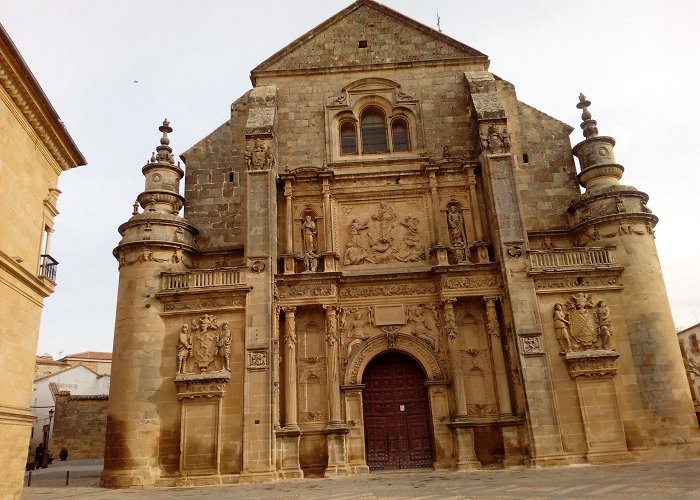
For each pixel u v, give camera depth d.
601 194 28.27
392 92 32.38
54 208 20.81
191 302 26.58
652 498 13.20
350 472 25.50
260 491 19.98
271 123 29.66
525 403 24.67
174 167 30.44
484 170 29.22
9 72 16.53
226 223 30.55
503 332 27.12
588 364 25.23
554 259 27.09
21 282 17.83
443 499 15.23
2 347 16.73
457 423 25.48
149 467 24.30
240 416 24.83
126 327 26.30
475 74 31.91
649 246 27.28
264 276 26.78
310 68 32.62
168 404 25.34
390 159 30.84
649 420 24.61
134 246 27.31
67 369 66.94
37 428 62.97
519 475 21.09
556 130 31.95
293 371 26.67
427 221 29.62
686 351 65.06
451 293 27.39
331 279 27.72
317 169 29.95
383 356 28.23
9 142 17.30
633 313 26.12
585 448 24.22
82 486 25.06
